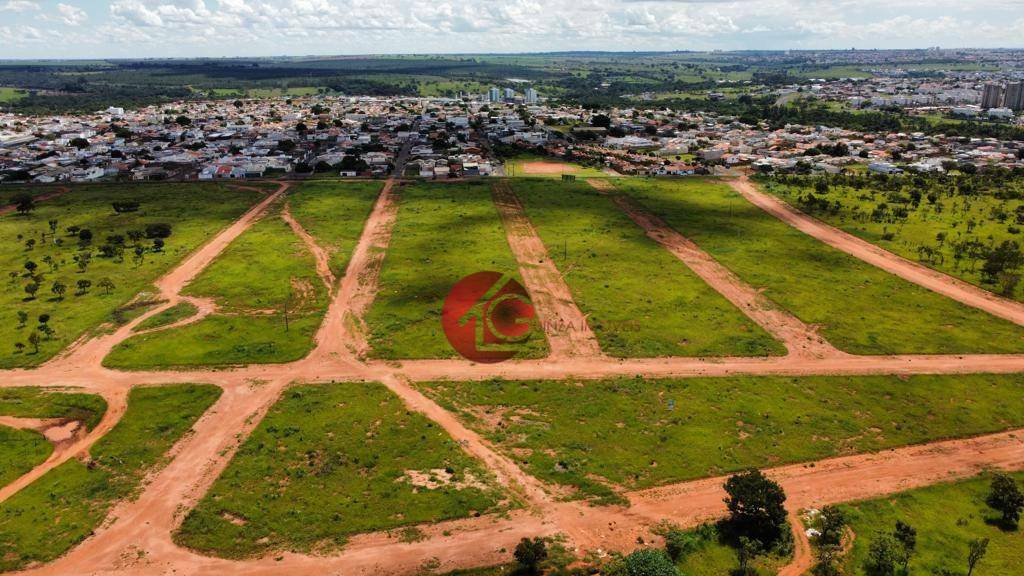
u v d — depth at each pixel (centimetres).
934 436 7350
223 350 9219
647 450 7006
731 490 5831
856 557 5456
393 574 5262
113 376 8512
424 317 10456
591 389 8281
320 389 8250
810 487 6438
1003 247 13162
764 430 7394
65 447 7075
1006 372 8794
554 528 5822
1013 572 5275
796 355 9262
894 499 6259
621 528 5825
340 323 10269
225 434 7275
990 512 6091
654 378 8575
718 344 9556
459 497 6206
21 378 8450
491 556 5462
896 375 8706
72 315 10388
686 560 5419
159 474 6569
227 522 5869
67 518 5909
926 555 5466
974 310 10838
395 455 6888
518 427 7419
